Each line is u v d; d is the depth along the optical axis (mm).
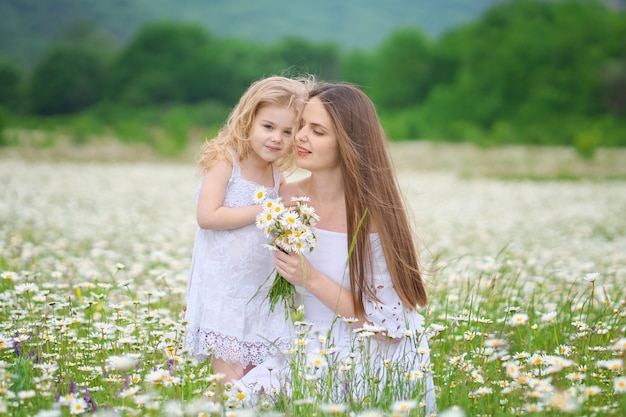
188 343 3455
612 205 14453
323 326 3512
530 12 55000
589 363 3344
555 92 45531
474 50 51125
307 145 3482
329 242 3543
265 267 3477
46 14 104375
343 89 3549
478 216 12570
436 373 3475
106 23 109812
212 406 2742
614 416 2828
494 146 31531
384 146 3576
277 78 3574
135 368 3291
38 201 11484
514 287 5020
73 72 61219
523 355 3379
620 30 47875
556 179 21547
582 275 5977
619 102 45219
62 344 3570
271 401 3127
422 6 137500
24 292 4172
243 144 3502
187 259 6652
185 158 27859
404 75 57875
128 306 4625
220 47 63906
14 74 62656
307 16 126500
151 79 59594
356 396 3064
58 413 2588
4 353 3469
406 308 3520
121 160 25719
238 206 3488
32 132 31672
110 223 9711
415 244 3955
